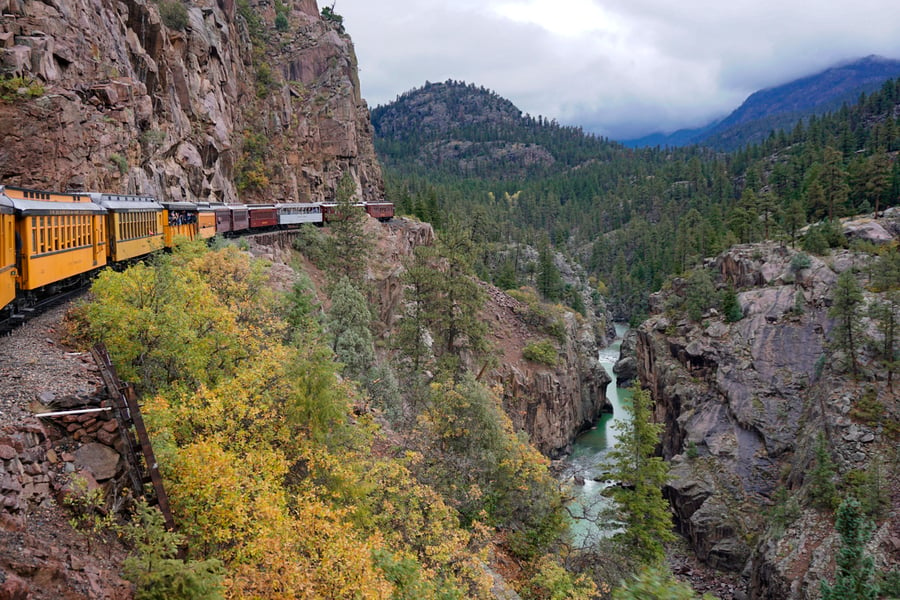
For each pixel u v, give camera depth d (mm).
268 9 108438
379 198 118000
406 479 20219
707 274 87250
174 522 11070
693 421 67812
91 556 9289
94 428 11352
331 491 16625
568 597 22719
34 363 14156
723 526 52625
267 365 17469
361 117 117000
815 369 64188
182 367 16984
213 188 63594
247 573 10766
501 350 66375
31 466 9961
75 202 23797
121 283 16891
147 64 51062
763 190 164625
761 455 60656
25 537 8703
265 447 15336
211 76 67625
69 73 37750
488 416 28047
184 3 65062
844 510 34406
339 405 18734
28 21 34969
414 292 48719
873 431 51688
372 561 14484
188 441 14078
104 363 12289
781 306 74188
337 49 104125
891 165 111438
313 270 56469
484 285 81500
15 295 17828
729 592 48375
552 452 66875
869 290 70812
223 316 18484
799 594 40812
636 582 10227
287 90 91500
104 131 38062
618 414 86125
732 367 69438
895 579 33688
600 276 173500
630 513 34188
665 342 82312
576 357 80250
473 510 25641
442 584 17750
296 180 86812
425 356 48125
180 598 8875
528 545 27094
